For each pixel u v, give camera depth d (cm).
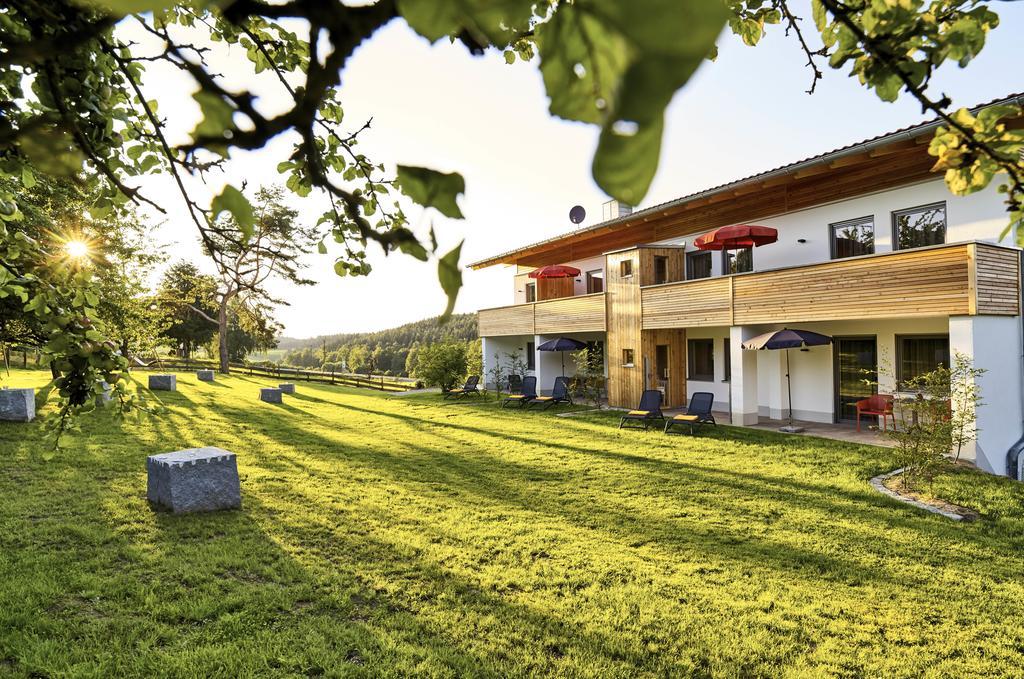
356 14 39
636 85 20
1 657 412
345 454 1186
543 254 2517
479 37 34
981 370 910
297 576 561
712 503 839
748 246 1455
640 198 22
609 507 822
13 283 204
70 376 220
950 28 104
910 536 700
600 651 448
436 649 443
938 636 471
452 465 1096
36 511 715
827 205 1388
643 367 1791
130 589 515
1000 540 689
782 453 1145
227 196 69
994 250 1025
